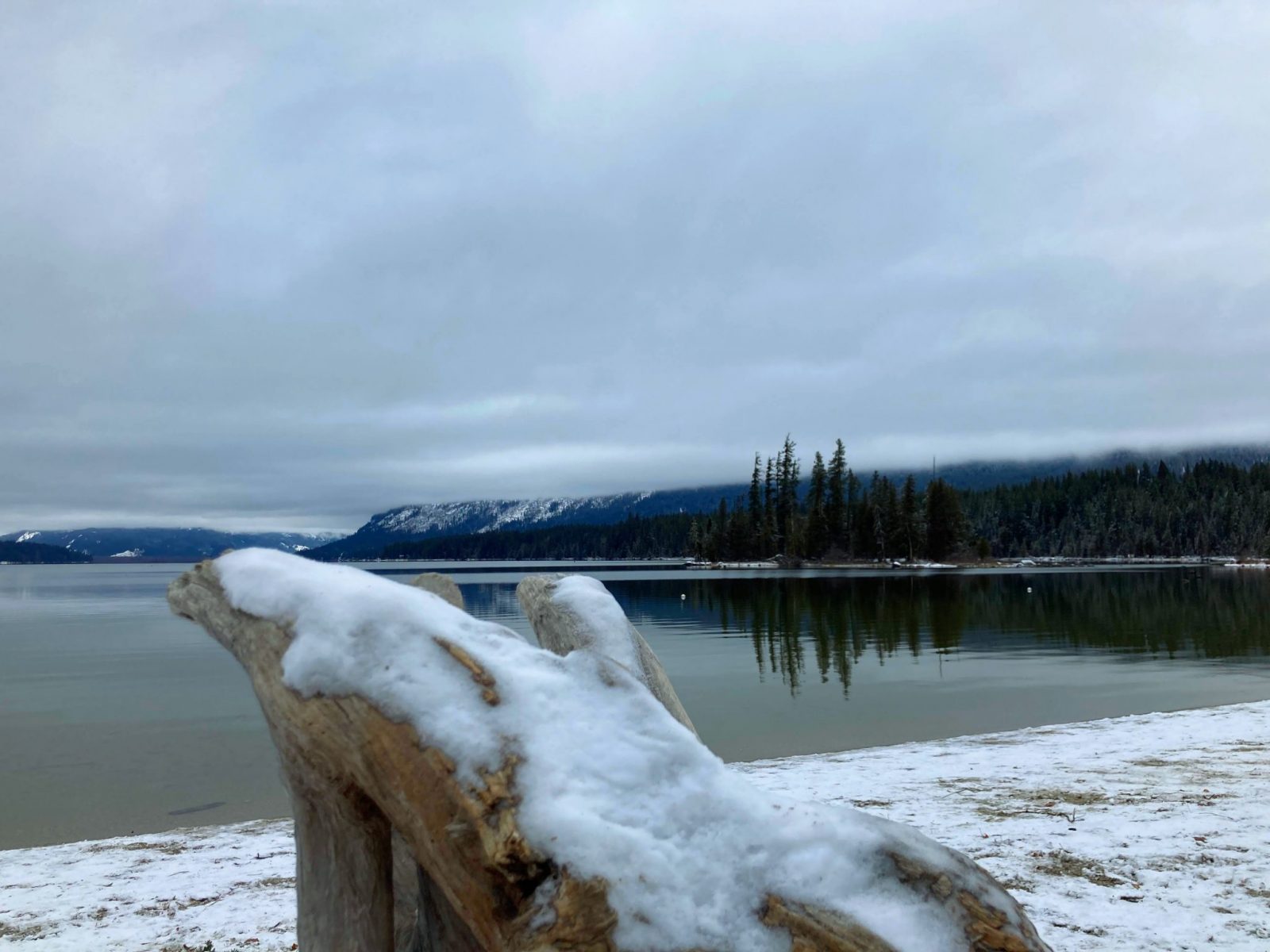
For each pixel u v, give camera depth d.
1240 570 89.94
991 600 49.47
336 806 2.25
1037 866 5.41
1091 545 125.62
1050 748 11.03
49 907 5.92
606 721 1.96
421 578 3.29
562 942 1.66
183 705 19.14
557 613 3.03
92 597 75.56
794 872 1.75
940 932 1.68
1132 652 25.81
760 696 18.94
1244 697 17.47
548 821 1.76
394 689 1.97
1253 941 4.04
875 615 40.62
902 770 9.91
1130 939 4.09
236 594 2.28
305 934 2.34
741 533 109.56
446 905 2.35
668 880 1.73
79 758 13.73
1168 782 8.28
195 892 6.16
